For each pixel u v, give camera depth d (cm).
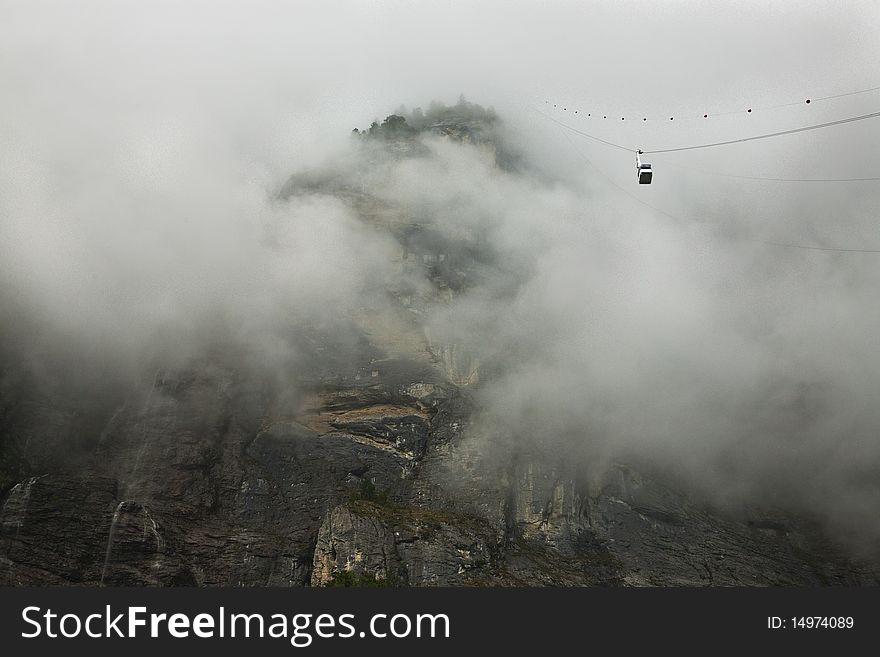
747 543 15175
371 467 14225
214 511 13088
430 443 14638
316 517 13425
